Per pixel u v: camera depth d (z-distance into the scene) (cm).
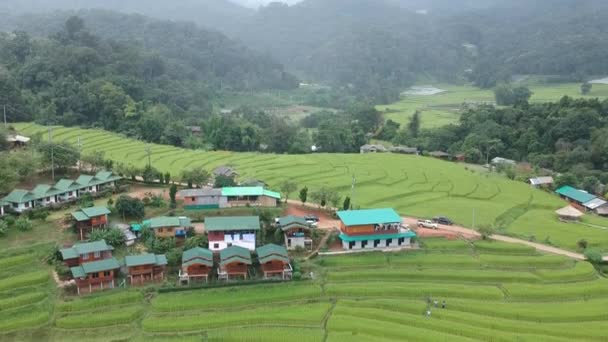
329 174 15588
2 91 17850
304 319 7944
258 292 8594
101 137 17525
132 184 12494
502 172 18012
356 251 10000
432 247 10325
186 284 8662
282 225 9894
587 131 19975
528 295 8825
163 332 7625
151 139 19262
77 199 11194
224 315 7988
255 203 11381
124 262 8838
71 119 19362
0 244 9281
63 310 7925
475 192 14638
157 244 9306
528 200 14262
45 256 9119
